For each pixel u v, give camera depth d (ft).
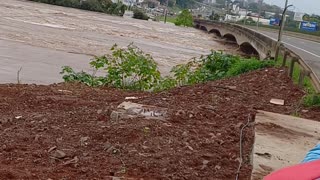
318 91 34.04
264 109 30.14
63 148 19.13
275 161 18.13
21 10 200.03
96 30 162.71
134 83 42.78
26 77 59.67
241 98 33.96
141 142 19.90
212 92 35.68
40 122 23.57
